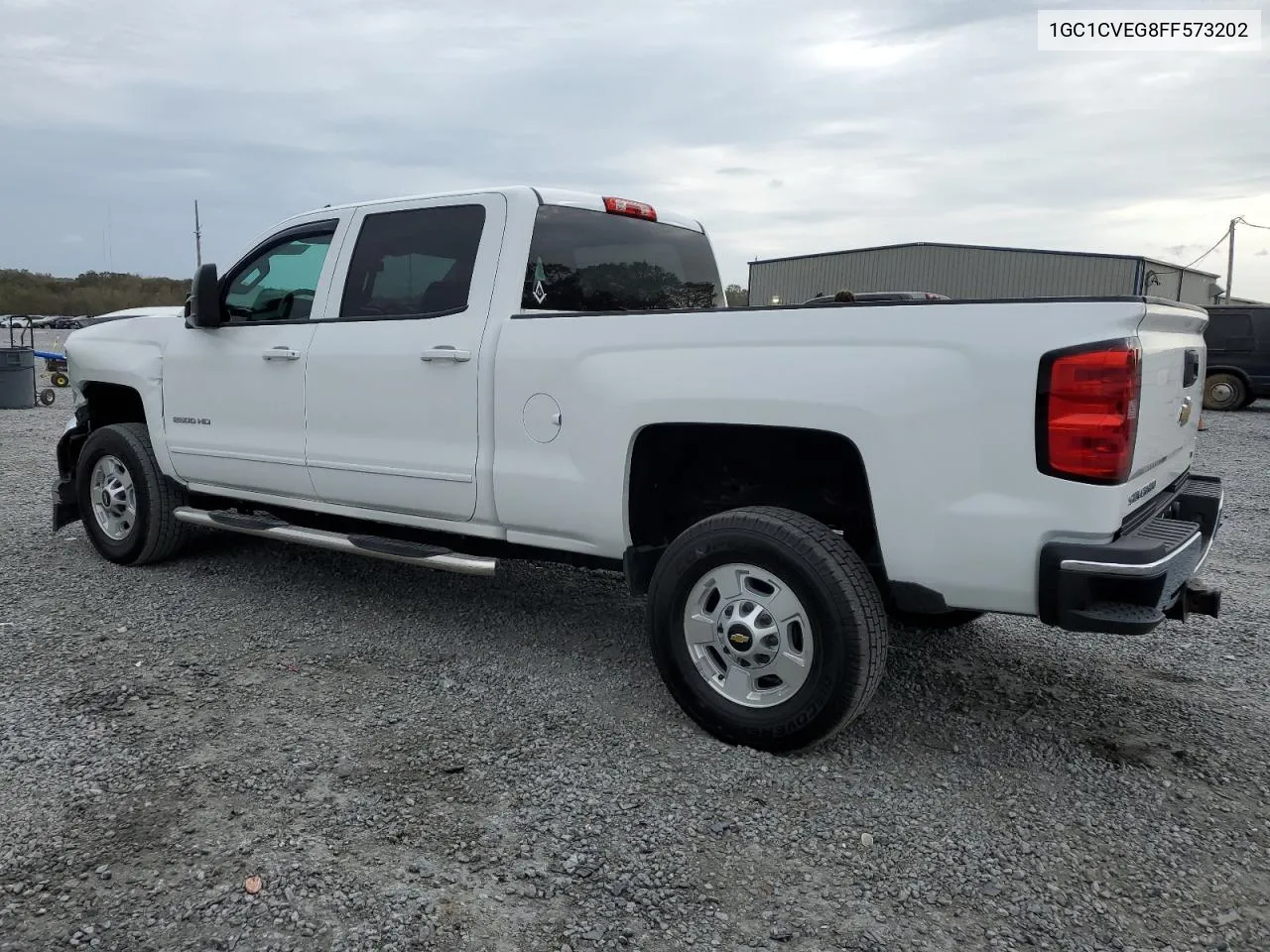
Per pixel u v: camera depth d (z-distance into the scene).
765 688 3.48
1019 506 2.97
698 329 3.51
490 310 4.14
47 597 5.13
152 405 5.45
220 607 5.03
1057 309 2.92
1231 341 18.55
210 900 2.55
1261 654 4.63
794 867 2.79
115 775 3.20
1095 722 3.83
